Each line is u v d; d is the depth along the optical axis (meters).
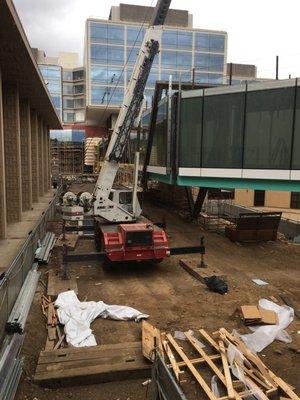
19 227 18.61
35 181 29.03
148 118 27.80
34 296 10.70
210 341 8.39
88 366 7.30
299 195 38.47
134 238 13.27
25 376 7.04
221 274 13.39
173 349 8.15
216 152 17.92
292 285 12.99
